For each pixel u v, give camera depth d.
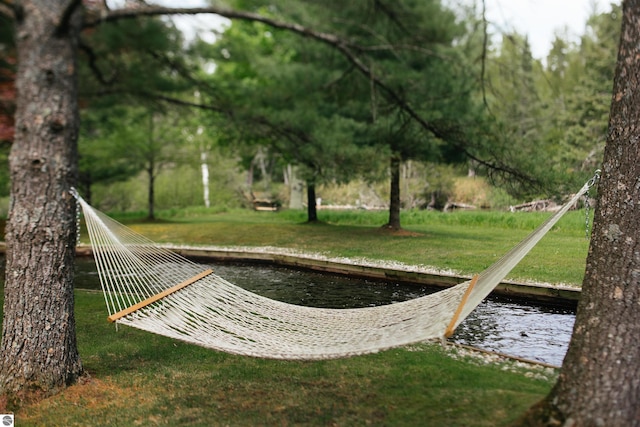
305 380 4.06
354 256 11.03
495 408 3.27
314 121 9.26
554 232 12.82
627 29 2.72
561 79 24.38
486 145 10.40
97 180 19.42
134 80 7.29
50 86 3.68
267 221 19.80
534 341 5.86
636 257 2.65
